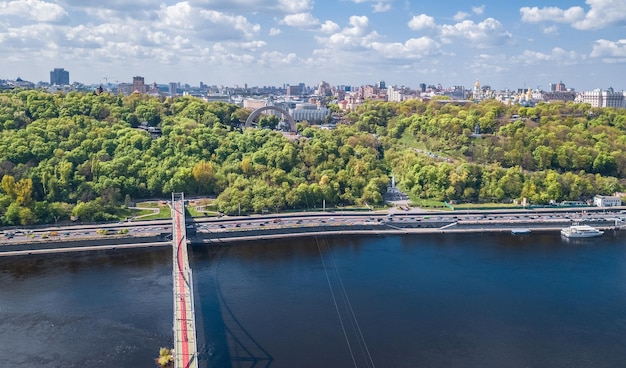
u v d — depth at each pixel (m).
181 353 178.12
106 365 194.12
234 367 194.62
